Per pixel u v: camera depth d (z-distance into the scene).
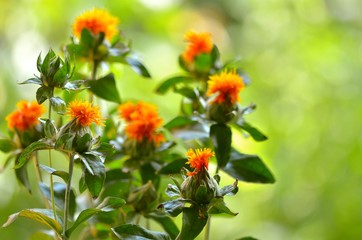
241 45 2.20
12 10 1.92
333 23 2.05
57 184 1.05
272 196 1.82
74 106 0.95
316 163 1.78
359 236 1.67
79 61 1.09
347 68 1.89
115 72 1.18
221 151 1.03
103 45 1.08
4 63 1.85
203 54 1.11
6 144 1.05
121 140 1.08
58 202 1.04
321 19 2.04
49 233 1.07
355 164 1.72
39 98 0.95
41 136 1.04
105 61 1.09
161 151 1.06
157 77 1.91
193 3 2.26
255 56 2.03
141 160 1.06
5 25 1.92
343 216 1.69
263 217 1.81
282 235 1.76
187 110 1.11
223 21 2.24
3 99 1.76
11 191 1.66
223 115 1.03
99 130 1.05
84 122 0.95
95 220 1.03
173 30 2.03
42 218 0.97
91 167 0.94
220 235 1.80
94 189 0.94
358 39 2.01
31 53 1.89
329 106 1.83
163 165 1.05
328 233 1.70
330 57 1.91
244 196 1.84
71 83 0.97
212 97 1.03
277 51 2.01
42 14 1.90
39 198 1.67
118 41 1.10
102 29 1.08
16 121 1.04
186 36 1.12
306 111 1.86
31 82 0.95
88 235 1.09
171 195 0.95
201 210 0.94
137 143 1.06
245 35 2.15
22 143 1.04
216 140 1.03
